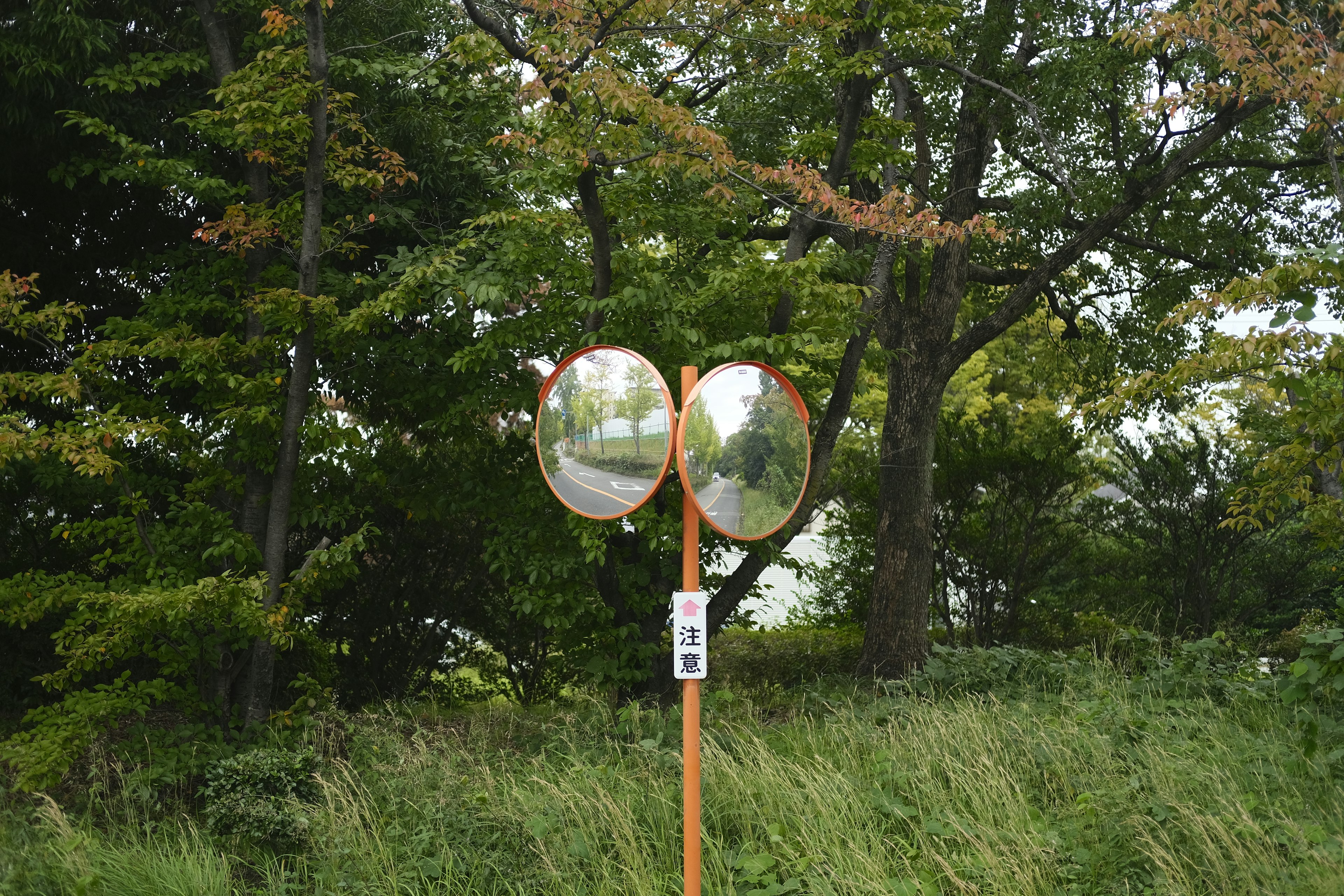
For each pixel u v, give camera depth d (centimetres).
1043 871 461
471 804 566
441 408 909
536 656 1157
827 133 876
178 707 758
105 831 591
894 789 586
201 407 830
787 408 438
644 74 988
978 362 2289
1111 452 1433
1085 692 793
